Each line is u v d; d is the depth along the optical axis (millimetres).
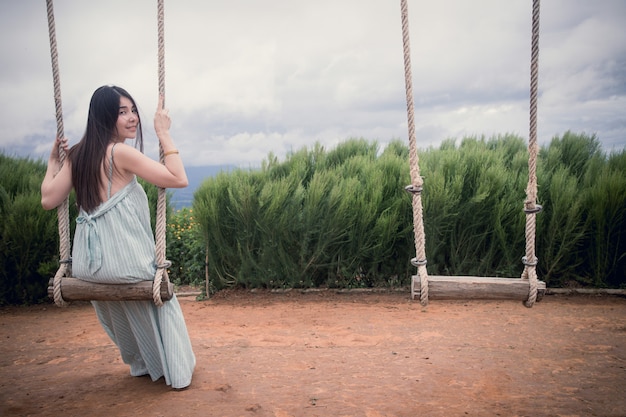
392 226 7668
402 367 4559
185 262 9172
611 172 8031
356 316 6559
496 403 3742
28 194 7797
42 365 4859
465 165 8070
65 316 7012
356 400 3797
